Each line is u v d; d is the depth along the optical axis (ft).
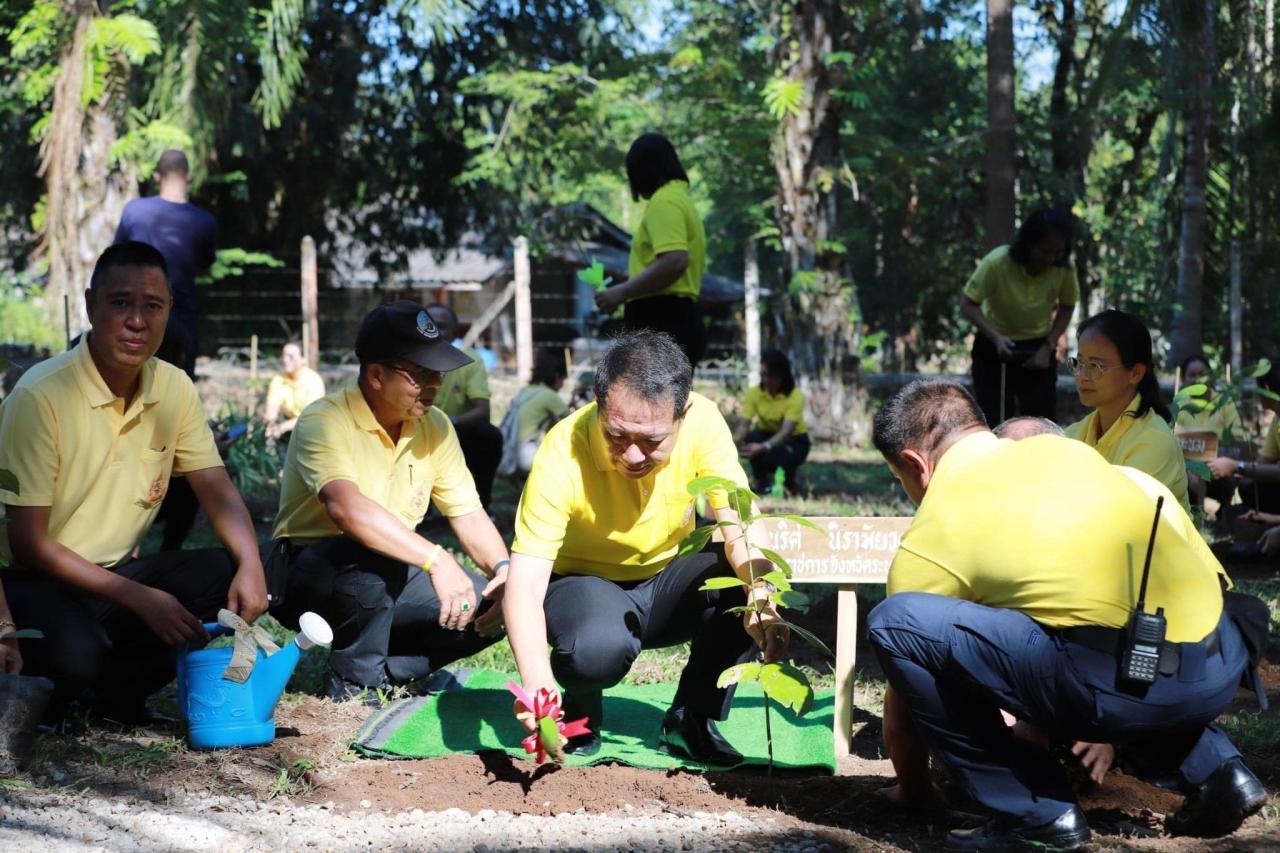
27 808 11.12
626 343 11.69
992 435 11.47
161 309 13.35
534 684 11.90
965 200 79.66
